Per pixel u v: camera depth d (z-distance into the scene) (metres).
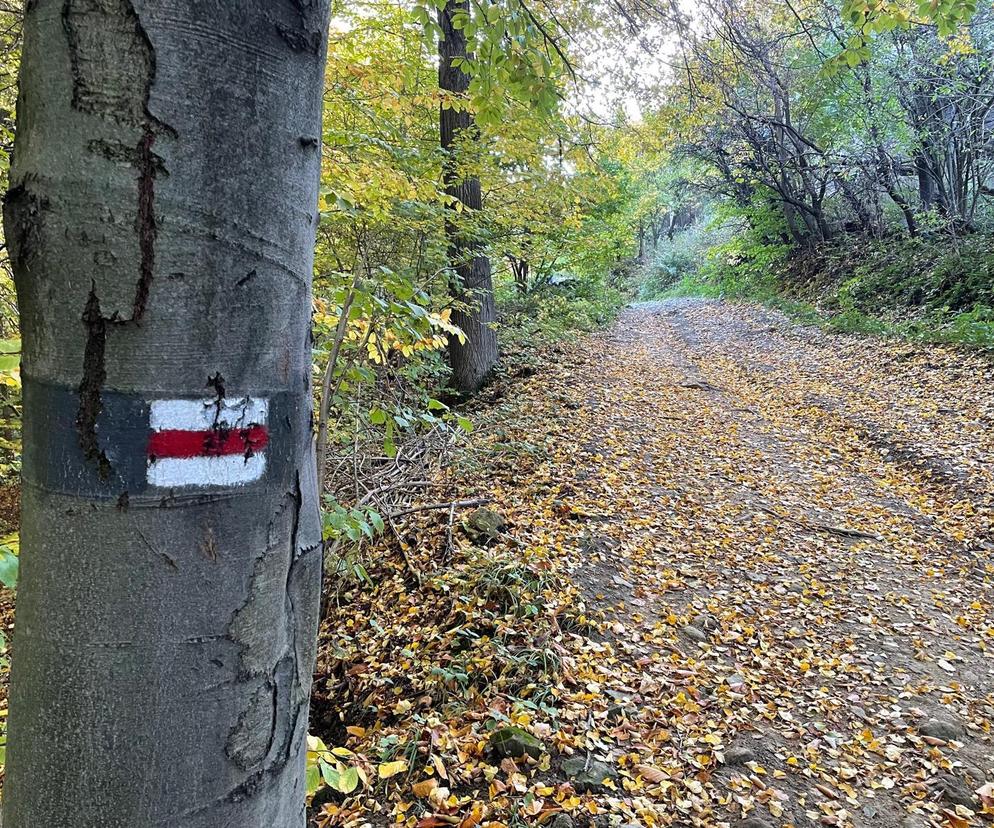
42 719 0.72
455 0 3.16
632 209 21.48
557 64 3.78
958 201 13.57
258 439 0.76
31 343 0.72
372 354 2.98
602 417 8.47
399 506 5.20
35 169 0.68
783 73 13.24
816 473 6.87
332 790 2.58
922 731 3.09
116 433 0.69
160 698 0.72
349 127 5.64
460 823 2.34
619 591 4.25
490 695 3.12
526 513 5.35
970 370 9.00
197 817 0.75
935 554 5.09
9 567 1.14
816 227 18.78
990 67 11.69
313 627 0.89
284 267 0.77
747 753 2.83
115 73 0.65
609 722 2.98
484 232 8.42
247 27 0.70
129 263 0.67
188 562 0.72
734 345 14.58
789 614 4.21
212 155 0.69
